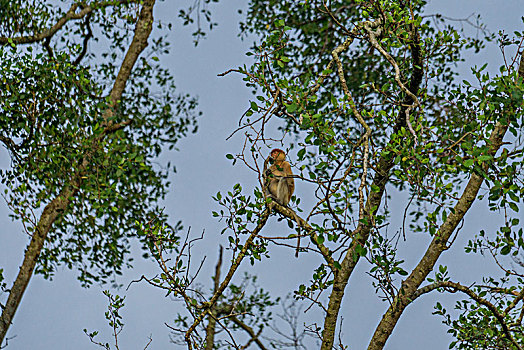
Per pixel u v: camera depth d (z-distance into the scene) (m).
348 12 18.64
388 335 12.23
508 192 8.76
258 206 10.03
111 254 18.08
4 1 17.55
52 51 18.58
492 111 9.26
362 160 8.34
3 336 15.75
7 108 14.88
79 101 15.38
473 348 11.85
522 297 11.50
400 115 10.39
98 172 13.20
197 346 10.23
